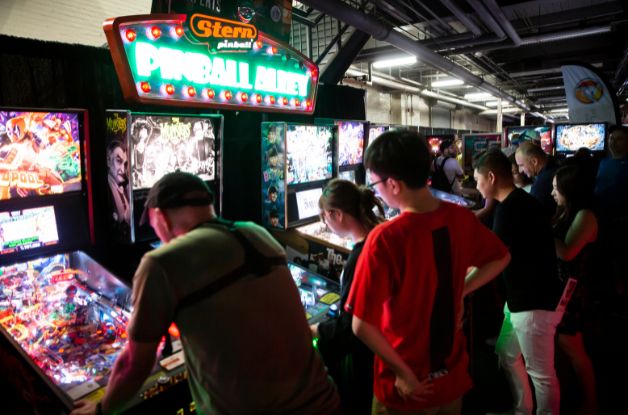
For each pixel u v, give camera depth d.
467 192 6.06
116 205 2.40
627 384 2.82
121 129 2.25
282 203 3.20
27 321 1.89
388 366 1.32
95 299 2.08
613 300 3.84
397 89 12.84
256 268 1.24
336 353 1.90
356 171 4.07
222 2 3.05
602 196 3.98
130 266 2.50
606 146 8.02
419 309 1.33
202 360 1.17
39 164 1.98
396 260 1.27
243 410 1.19
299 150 3.29
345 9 4.76
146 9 4.55
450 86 15.48
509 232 2.09
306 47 5.88
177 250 1.16
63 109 2.02
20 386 1.51
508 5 7.58
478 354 3.25
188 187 1.31
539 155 3.55
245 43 2.78
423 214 1.32
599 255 2.42
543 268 2.08
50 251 2.07
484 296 3.35
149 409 1.51
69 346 1.76
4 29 3.45
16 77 2.31
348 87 4.88
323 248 2.98
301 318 1.34
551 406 2.19
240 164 3.59
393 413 1.44
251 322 1.19
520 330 2.17
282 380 1.24
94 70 2.62
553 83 16.47
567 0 7.34
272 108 3.16
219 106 2.74
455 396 1.44
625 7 7.27
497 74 13.00
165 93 2.42
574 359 2.42
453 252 1.37
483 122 23.84
